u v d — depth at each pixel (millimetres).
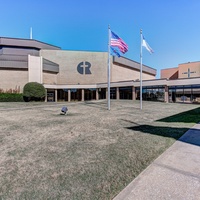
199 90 26875
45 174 3750
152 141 5918
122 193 3023
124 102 27516
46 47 43750
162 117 11406
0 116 12195
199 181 3330
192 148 5172
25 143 5895
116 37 16188
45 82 39719
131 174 3701
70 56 42719
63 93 41438
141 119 10602
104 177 3594
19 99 32688
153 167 3965
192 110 15969
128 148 5273
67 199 2896
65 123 9406
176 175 3574
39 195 3016
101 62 42594
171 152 4867
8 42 39500
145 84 33156
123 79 46438
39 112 14609
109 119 10672
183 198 2824
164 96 30438
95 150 5156
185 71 52438
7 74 35281
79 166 4105
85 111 15281
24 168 4039
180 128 7809
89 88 40625
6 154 4910
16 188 3236
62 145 5652
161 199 2812
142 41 17250
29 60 36812
